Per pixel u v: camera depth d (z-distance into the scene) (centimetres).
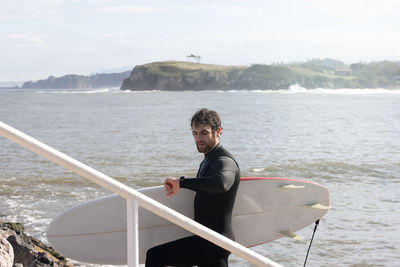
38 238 858
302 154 2141
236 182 316
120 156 2100
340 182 1462
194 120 318
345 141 2694
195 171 1712
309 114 5534
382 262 754
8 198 1199
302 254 796
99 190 1322
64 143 2672
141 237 377
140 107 7600
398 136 2955
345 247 825
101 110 6656
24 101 10550
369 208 1090
